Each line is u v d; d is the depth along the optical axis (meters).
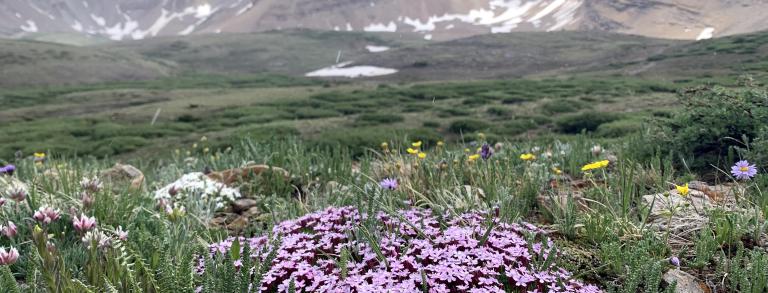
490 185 6.49
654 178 7.18
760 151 7.31
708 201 6.22
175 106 74.94
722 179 7.73
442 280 3.96
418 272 4.09
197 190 7.53
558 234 5.57
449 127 41.88
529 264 4.36
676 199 6.24
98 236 4.25
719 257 4.70
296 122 48.66
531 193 6.49
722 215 5.39
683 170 8.33
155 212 6.05
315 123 47.38
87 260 4.34
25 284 4.30
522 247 4.60
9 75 160.25
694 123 8.97
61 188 7.27
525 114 48.72
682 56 128.12
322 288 3.86
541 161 8.70
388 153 9.36
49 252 3.85
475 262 4.15
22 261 4.75
